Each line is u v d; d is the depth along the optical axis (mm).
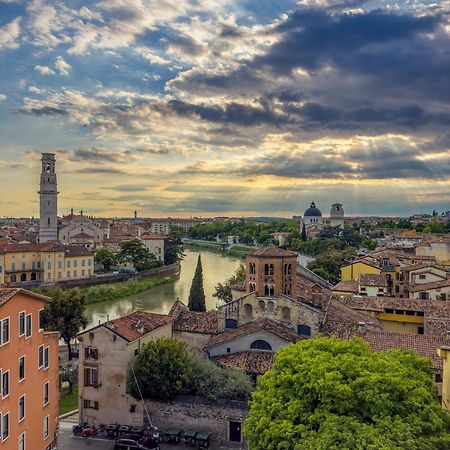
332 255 160000
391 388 38094
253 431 40250
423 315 82375
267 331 64250
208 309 126062
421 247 153750
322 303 74875
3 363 43594
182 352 61406
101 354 61250
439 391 55656
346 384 38375
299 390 40312
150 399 60125
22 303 47188
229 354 65688
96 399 61625
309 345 46219
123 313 129125
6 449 44062
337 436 34156
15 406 45781
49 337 53188
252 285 71312
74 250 175500
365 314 82125
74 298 88312
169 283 185250
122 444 55656
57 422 55094
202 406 58219
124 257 196875
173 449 55844
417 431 35156
